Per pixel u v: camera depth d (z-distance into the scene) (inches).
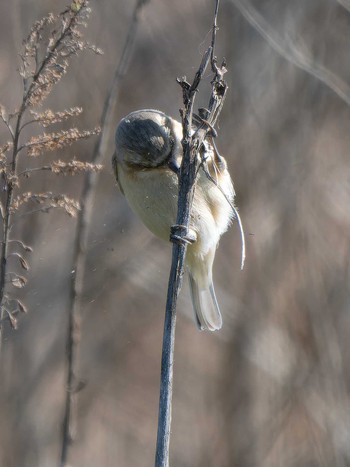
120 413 762.2
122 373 767.1
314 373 612.7
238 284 661.9
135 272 682.2
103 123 419.5
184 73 684.1
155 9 700.7
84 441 713.6
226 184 435.2
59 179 573.0
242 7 607.5
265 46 650.8
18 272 573.0
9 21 649.0
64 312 596.7
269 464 606.2
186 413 701.3
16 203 280.2
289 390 615.2
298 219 647.8
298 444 616.1
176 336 813.9
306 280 629.9
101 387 740.7
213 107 301.9
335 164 683.4
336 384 605.6
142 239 651.5
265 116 648.4
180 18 693.3
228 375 636.1
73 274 397.7
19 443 571.5
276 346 625.6
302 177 651.5
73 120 608.4
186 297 738.2
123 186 438.6
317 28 664.4
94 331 727.1
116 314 739.4
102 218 633.0
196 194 418.3
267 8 655.1
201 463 615.2
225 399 634.2
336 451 588.4
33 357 597.0
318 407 602.2
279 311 634.2
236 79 646.5
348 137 681.0
